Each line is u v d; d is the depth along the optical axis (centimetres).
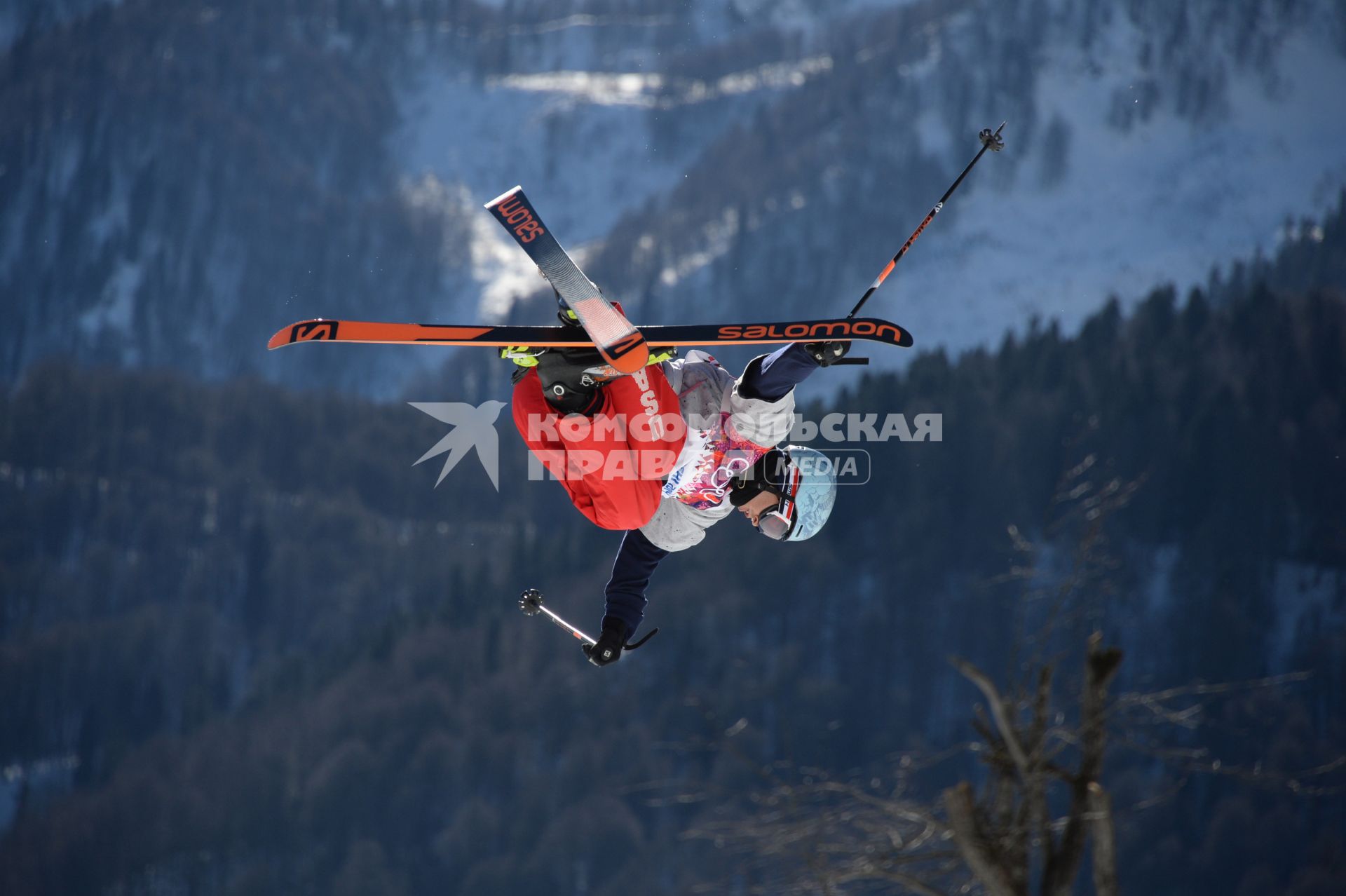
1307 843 18125
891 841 1474
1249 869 17975
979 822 1390
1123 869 18400
